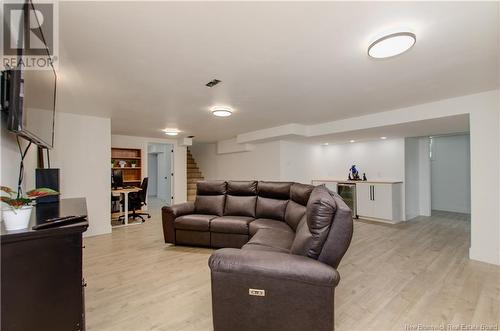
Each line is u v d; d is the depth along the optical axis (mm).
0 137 1433
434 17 1610
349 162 6699
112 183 5934
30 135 1541
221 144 7770
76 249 1231
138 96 3262
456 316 1912
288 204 3479
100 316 1924
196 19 1615
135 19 1605
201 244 3646
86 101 3482
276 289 1475
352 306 2059
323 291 1428
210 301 2148
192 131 6086
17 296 1085
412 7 1510
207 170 8773
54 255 1171
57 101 3467
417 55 2145
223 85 2867
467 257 3223
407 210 5746
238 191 3980
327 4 1476
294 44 1951
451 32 1785
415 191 6121
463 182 6383
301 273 1435
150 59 2195
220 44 1945
